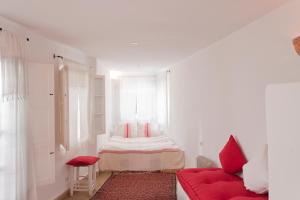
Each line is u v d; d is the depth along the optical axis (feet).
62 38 11.18
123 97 24.84
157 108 24.84
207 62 13.14
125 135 22.38
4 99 8.21
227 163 9.87
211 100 12.60
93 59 16.37
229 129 10.71
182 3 7.19
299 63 6.77
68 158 13.12
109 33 10.37
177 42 12.08
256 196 7.69
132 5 7.31
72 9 7.59
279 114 3.54
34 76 9.98
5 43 8.23
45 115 10.36
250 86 9.07
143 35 10.73
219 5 7.37
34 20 8.63
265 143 8.17
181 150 17.31
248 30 9.21
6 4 7.18
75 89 13.42
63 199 12.27
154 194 12.91
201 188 8.48
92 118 15.66
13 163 8.48
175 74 19.61
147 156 17.21
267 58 8.11
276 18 7.68
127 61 18.06
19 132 8.82
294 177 3.26
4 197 8.20
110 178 15.90
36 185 9.88
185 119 17.07
